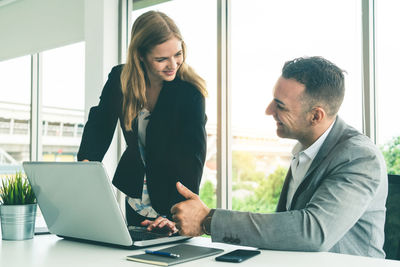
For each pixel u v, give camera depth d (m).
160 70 1.64
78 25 3.77
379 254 1.10
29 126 4.64
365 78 2.33
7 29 4.57
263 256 0.90
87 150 1.75
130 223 1.78
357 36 2.37
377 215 1.10
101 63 3.38
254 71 5.05
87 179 0.95
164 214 1.68
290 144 6.38
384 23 2.37
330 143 1.12
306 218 0.95
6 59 4.61
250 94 5.06
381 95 2.37
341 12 3.09
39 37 4.17
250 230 0.95
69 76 4.04
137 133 1.75
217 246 1.06
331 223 0.94
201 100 1.67
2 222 1.15
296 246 0.94
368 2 2.32
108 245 1.06
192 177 1.56
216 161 2.98
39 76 4.64
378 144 2.36
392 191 1.29
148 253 0.93
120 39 3.48
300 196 1.11
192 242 1.12
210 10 3.03
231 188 3.00
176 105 1.66
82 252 0.97
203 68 3.03
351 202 0.97
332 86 1.08
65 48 4.17
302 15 4.28
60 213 1.09
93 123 1.79
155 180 1.69
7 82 4.73
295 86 1.10
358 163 1.03
